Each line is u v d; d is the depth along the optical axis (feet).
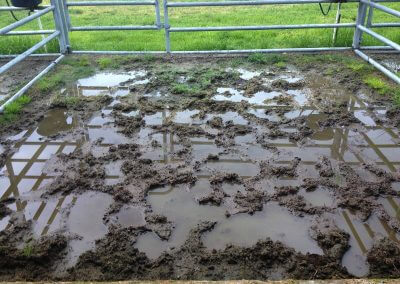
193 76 16.07
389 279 6.74
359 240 8.00
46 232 8.25
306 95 14.37
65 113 13.33
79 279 7.16
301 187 9.55
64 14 18.29
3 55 18.60
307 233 8.18
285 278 7.16
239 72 16.57
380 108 13.37
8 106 13.37
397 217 8.61
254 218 8.60
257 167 10.28
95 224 8.46
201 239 8.05
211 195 9.19
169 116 12.94
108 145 11.36
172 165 10.35
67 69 17.19
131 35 22.33
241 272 7.28
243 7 30.37
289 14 26.66
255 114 12.97
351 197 9.18
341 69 16.69
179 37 21.50
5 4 28.99
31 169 10.33
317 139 11.52
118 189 9.42
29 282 6.82
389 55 18.39
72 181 9.76
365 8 18.06
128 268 7.31
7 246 7.82
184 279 7.16
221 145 11.23
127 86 15.37
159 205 8.99
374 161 10.50
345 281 6.65
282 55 18.30
